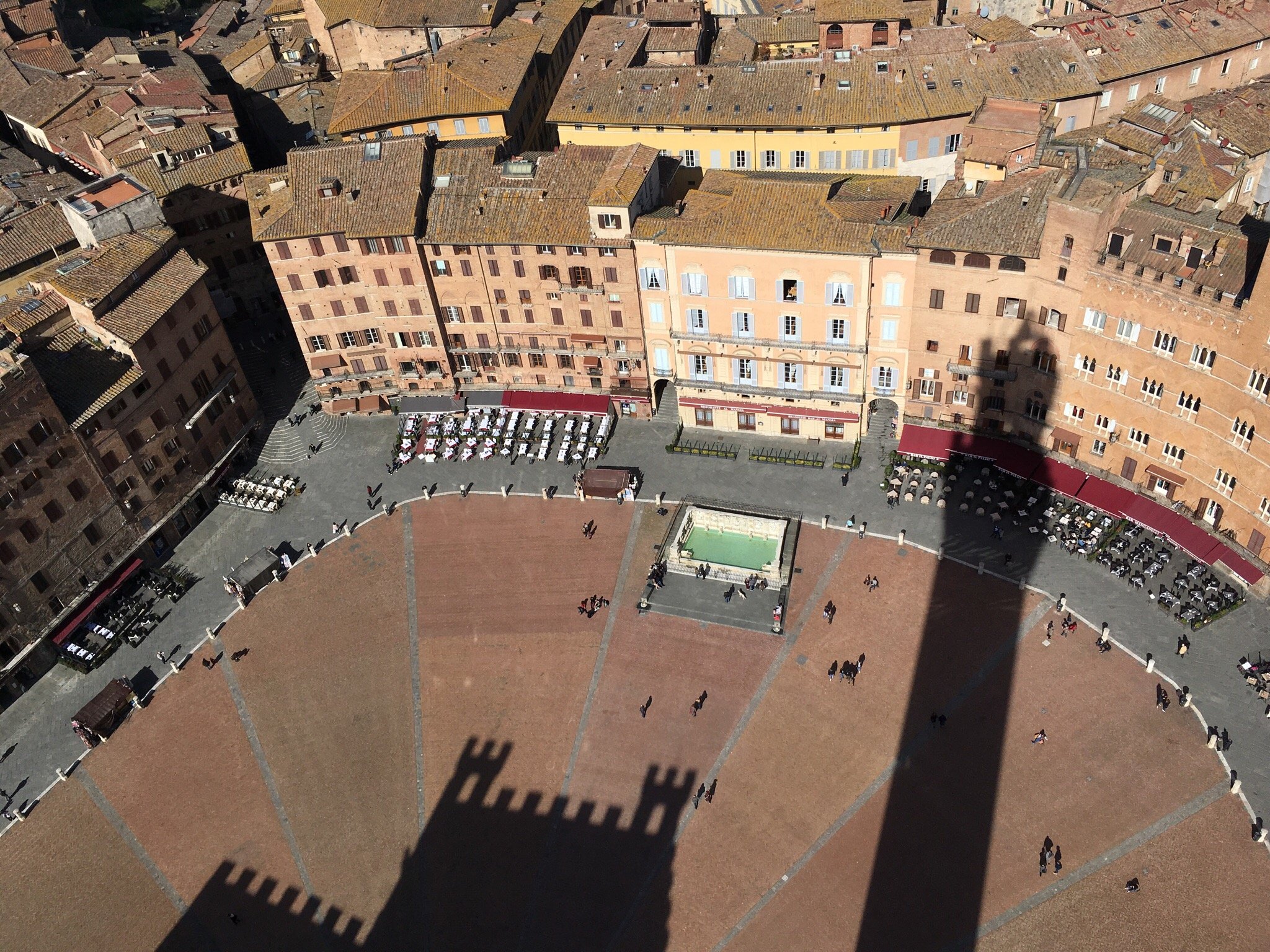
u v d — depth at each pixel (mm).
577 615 103438
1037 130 101500
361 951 81875
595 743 93125
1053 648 93125
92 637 105625
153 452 110062
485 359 123500
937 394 108062
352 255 113875
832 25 138625
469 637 103000
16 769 96250
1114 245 89750
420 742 95062
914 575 101438
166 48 187375
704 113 125375
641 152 112750
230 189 137000
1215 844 78812
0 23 184875
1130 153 103875
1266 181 106062
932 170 124562
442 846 87562
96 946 84125
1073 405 100312
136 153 135375
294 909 84875
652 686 96625
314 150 117625
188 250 137375
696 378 116125
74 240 124500
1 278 120375
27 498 97500
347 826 89750
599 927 81250
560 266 111312
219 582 110875
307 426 127500
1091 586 97125
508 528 112688
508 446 120625
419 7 158500
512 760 92812
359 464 122250
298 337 125375
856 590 101125
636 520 111375
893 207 103625
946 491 107562
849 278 101625
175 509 114125
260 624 106500
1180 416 92312
